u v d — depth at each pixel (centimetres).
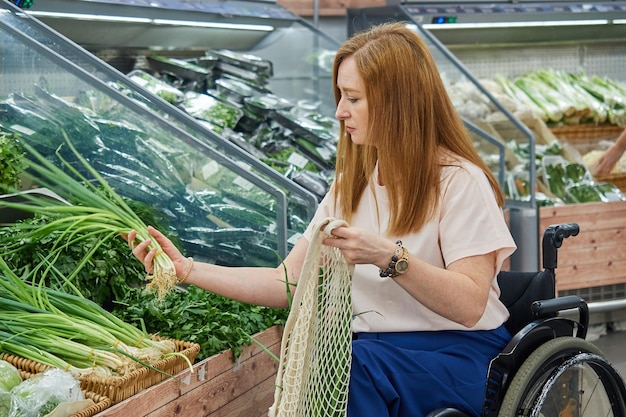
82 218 280
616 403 258
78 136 328
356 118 240
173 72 473
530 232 486
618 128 633
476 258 234
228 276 256
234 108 461
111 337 257
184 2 463
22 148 326
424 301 225
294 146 462
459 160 241
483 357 242
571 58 662
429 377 231
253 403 299
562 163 559
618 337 535
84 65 328
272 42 528
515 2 592
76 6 399
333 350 220
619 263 530
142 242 252
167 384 252
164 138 327
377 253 215
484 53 632
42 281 274
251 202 328
